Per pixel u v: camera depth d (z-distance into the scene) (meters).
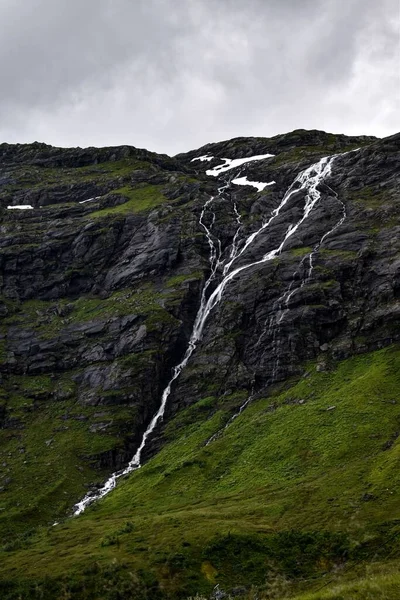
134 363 121.31
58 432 111.00
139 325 131.25
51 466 99.44
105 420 110.56
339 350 107.94
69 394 122.06
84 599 50.88
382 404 84.56
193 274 144.62
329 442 79.06
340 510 60.72
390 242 124.38
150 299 140.38
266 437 87.88
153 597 50.34
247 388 111.00
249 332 124.31
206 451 89.50
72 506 88.31
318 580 50.38
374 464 69.44
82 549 61.34
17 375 131.50
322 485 68.19
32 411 119.62
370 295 116.31
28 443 109.06
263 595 49.44
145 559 55.44
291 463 77.56
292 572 52.88
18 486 94.31
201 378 117.56
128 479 92.00
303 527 58.94
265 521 61.97
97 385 121.69
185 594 50.75
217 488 77.75
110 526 69.31
